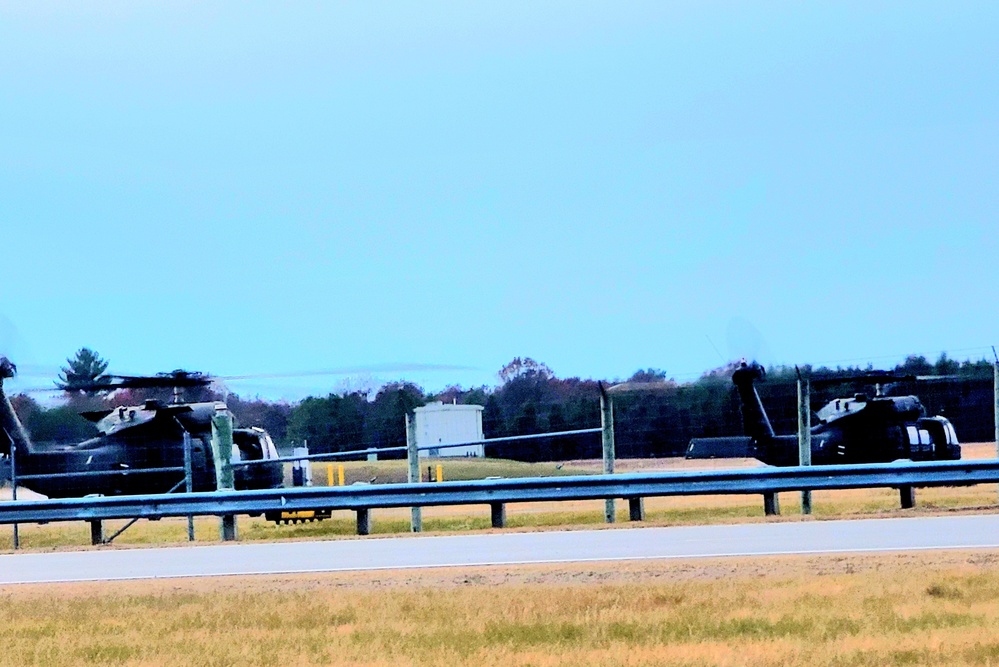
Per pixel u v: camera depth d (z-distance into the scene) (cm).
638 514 4403
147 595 2762
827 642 1920
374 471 10562
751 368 7512
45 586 3016
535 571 2900
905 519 3944
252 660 1933
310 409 12181
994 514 4041
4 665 1958
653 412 10831
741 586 2509
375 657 1925
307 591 2711
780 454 7444
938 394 8781
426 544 3681
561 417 11250
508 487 4250
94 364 13988
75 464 6562
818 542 3338
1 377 6594
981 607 2177
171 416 6581
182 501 4281
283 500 4262
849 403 7331
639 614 2219
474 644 2005
